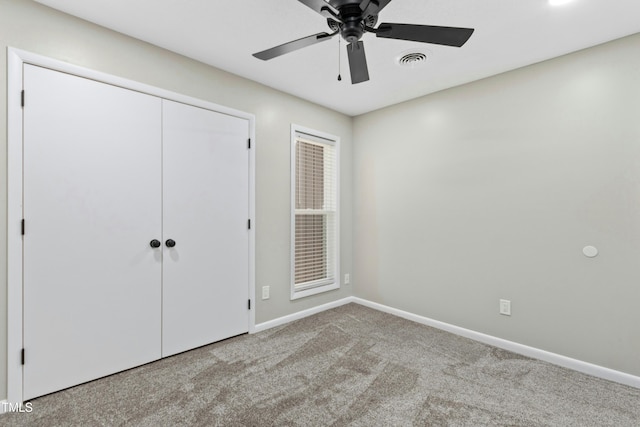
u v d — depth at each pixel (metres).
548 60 2.37
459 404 1.81
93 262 1.99
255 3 1.79
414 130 3.24
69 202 1.90
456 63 2.45
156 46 2.26
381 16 1.88
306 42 1.59
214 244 2.59
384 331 2.93
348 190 3.83
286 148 3.13
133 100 2.15
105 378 2.03
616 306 2.09
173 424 1.62
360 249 3.79
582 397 1.90
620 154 2.07
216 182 2.60
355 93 3.11
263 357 2.37
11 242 1.71
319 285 3.53
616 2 1.72
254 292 2.87
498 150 2.63
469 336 2.80
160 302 2.29
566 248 2.29
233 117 2.71
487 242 2.70
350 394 1.90
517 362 2.34
